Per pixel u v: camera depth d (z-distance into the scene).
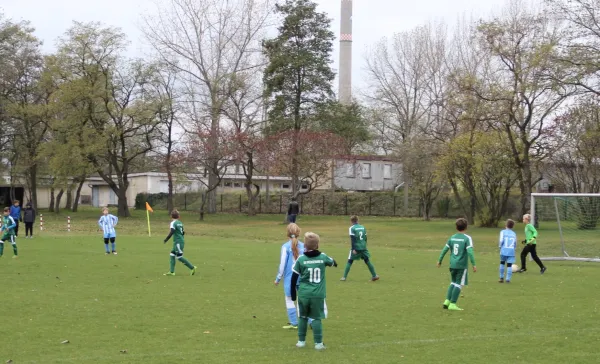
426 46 63.00
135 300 13.66
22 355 8.96
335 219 57.88
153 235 37.19
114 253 24.73
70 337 10.11
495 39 39.22
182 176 58.16
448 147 44.44
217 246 29.36
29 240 31.62
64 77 53.56
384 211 65.62
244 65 59.12
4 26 58.12
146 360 8.72
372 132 73.88
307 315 9.52
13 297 13.84
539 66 35.28
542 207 42.38
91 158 54.78
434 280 17.61
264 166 53.41
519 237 34.06
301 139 51.59
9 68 56.53
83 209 72.94
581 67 33.28
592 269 21.33
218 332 10.58
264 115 60.81
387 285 16.53
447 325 11.27
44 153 54.12
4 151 61.56
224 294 14.62
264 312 12.40
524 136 40.09
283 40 58.28
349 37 82.56
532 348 9.50
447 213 61.56
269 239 35.41
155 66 55.78
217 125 56.19
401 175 61.59
